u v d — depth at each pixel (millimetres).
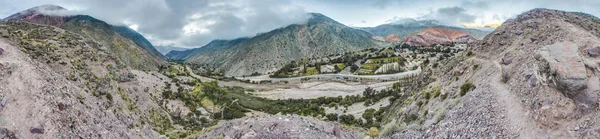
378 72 158750
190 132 47688
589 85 14844
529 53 27938
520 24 38125
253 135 25375
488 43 40062
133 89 64438
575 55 16688
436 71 51438
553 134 14414
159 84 113500
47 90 25328
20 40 50594
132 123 40062
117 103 47500
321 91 123062
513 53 29703
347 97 96500
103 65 62344
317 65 197500
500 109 19625
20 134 20422
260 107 96875
